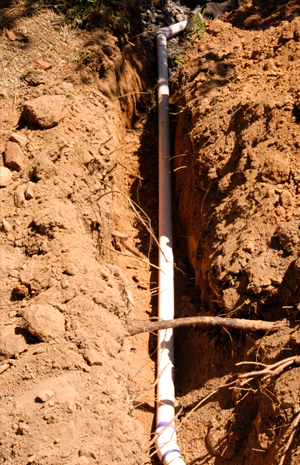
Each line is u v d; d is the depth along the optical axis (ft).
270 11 12.48
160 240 10.62
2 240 9.23
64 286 8.71
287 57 10.53
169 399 9.12
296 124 9.53
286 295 8.64
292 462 7.86
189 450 8.81
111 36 11.68
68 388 8.14
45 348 8.36
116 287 9.04
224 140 9.95
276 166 9.31
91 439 7.96
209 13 13.14
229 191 9.70
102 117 10.75
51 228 9.16
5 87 10.57
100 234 9.92
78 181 9.82
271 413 8.21
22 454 7.80
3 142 10.01
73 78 10.93
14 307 8.70
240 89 10.38
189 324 8.71
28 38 11.24
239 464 8.45
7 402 8.07
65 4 11.77
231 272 8.98
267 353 8.54
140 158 11.87
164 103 11.94
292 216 9.00
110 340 8.55
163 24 13.24
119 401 8.25
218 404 8.91
